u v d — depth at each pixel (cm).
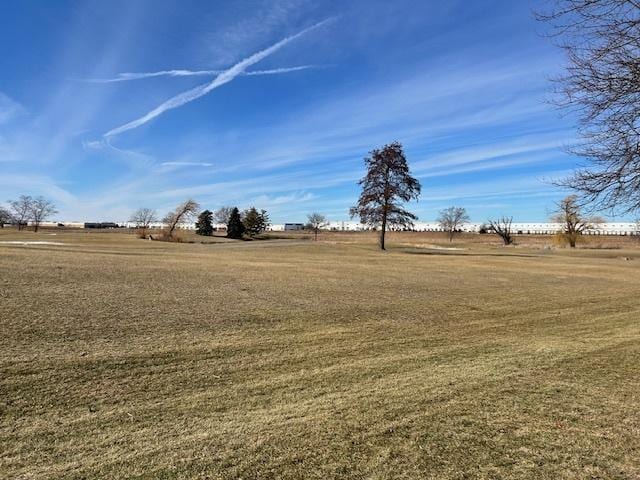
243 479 334
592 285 1775
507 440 404
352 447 385
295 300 1118
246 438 398
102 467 347
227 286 1258
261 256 2652
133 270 1438
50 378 530
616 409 485
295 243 4828
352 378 578
